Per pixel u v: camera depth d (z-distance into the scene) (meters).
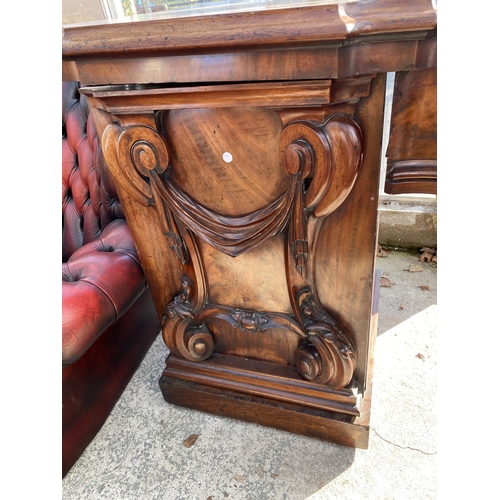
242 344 1.10
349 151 0.67
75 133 1.44
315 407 1.05
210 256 0.95
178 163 0.82
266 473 1.04
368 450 1.06
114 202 1.39
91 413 1.16
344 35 0.54
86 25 0.67
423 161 0.66
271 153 0.75
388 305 1.57
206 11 0.63
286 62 0.60
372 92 0.65
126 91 0.71
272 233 0.81
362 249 0.81
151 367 1.41
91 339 0.95
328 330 0.92
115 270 1.08
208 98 0.69
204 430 1.17
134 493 1.03
